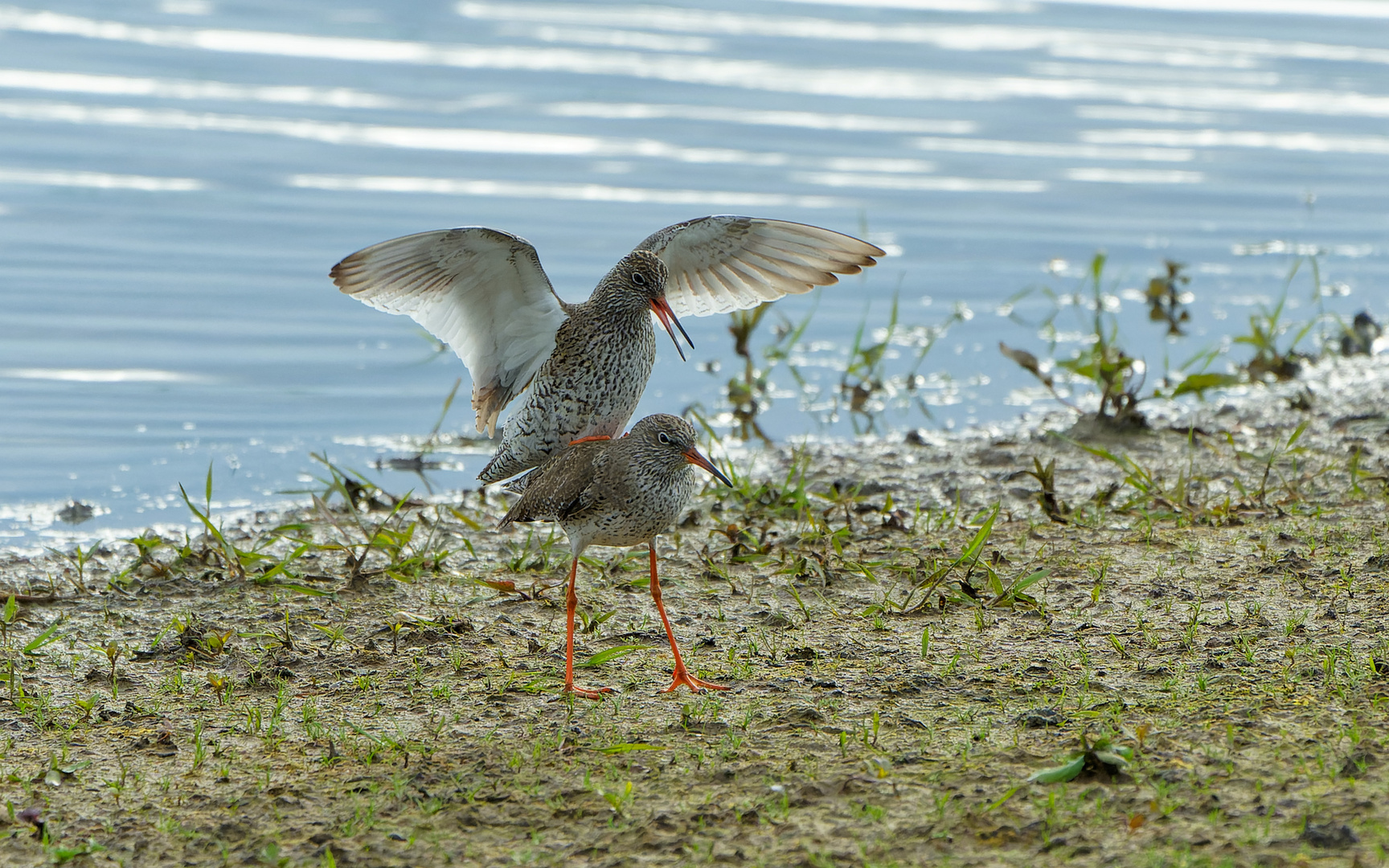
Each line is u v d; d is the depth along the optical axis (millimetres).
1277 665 8867
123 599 11250
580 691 9016
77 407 16406
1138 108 29656
